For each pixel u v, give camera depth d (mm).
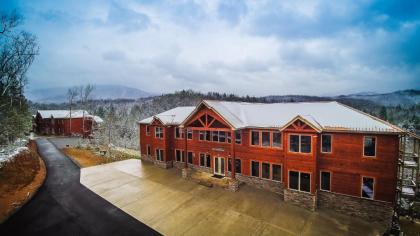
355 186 16516
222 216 16156
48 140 52000
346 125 16750
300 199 17594
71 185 21766
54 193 19797
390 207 15320
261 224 15195
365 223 15648
